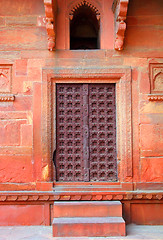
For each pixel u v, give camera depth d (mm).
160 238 3814
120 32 4383
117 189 4398
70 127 4645
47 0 3977
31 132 4500
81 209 4109
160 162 4488
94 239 3764
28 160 4457
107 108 4664
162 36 4656
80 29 5605
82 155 4594
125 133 4500
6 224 4352
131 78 4578
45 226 4336
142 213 4438
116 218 4043
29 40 4602
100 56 4605
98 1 4707
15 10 4641
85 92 4656
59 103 4648
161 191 4387
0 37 4598
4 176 4438
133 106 4555
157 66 4633
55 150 4547
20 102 4531
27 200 4359
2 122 4508
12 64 4574
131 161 4469
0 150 4469
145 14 4664
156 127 4535
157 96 4516
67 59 4586
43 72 4539
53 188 4387
